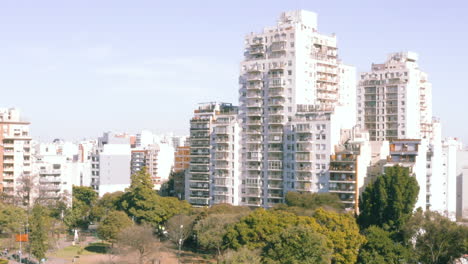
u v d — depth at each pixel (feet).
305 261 575.79
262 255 608.19
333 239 634.43
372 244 649.20
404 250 652.48
